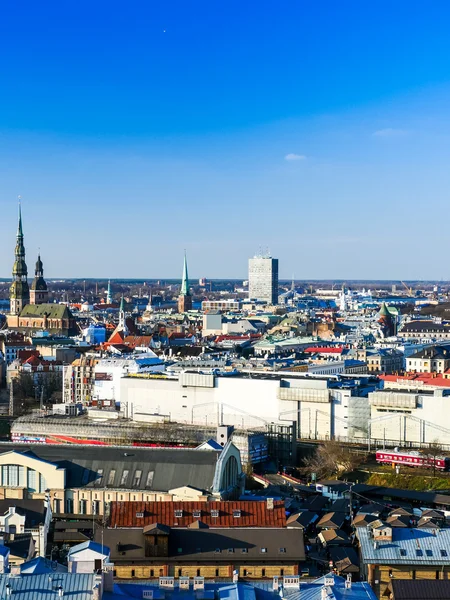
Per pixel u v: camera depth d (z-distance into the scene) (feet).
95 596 554.05
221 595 607.37
